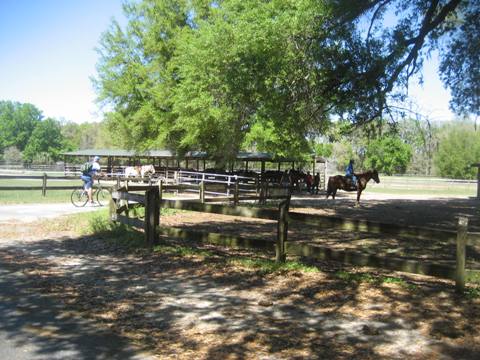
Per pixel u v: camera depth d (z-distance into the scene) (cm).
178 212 1794
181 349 460
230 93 1797
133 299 623
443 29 1565
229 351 456
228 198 2125
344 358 441
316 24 1438
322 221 760
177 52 3167
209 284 702
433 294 648
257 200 2445
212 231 1311
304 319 550
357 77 1494
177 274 760
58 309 574
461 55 1529
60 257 881
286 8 1519
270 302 605
